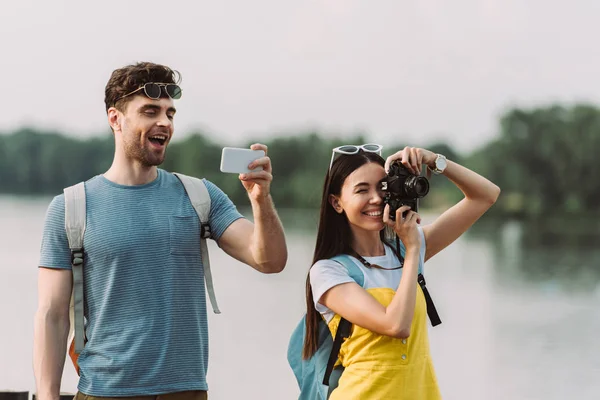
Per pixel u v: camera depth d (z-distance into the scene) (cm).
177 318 371
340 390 367
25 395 440
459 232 411
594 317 1452
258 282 1823
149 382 363
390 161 373
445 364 1117
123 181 383
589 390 964
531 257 2530
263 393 912
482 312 1510
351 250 384
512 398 932
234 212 396
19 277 1845
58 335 372
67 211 375
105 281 370
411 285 356
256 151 367
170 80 384
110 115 386
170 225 377
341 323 371
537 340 1258
